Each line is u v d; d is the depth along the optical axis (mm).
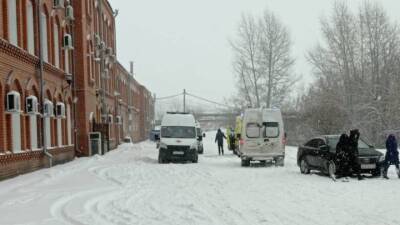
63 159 28969
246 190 16016
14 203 13445
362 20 52219
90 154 35125
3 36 18766
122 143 59875
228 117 78688
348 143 18734
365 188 15844
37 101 22531
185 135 31109
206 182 18750
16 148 20766
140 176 21250
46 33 26094
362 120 48375
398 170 18969
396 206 12047
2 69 18422
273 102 61969
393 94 47719
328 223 10031
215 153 42562
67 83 30516
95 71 40875
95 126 38281
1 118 18391
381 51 51188
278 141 27156
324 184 17250
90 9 37875
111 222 10688
